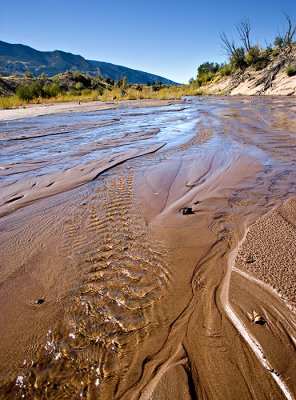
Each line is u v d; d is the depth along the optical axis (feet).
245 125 28.63
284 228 8.27
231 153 17.62
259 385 4.14
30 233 8.80
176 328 5.15
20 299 6.06
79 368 4.50
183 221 9.26
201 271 6.68
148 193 11.83
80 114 43.65
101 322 5.35
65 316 5.53
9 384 4.29
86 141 22.97
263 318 5.23
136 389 4.15
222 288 6.08
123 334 5.08
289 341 4.77
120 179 13.71
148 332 5.10
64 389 4.19
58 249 7.86
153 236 8.37
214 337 4.93
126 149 19.85
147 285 6.29
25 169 15.60
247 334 4.94
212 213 9.75
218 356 4.60
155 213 9.93
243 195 11.24
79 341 4.97
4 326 5.37
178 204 10.64
